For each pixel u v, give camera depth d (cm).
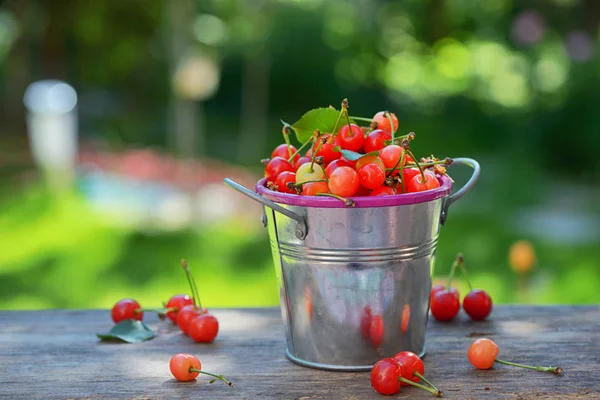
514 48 582
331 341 121
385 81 696
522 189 394
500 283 249
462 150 523
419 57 686
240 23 509
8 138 550
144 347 127
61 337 129
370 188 118
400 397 116
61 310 138
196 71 369
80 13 541
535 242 303
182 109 383
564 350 124
